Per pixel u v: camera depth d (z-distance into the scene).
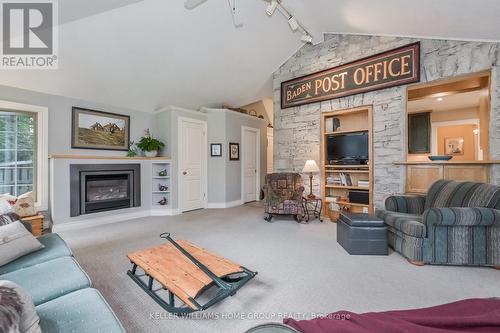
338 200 4.09
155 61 3.79
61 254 1.67
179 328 1.42
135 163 4.38
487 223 2.11
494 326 1.16
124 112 4.52
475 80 3.12
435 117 4.04
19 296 0.87
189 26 3.36
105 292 1.80
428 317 1.27
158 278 1.52
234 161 5.68
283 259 2.42
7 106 3.20
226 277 1.87
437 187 2.81
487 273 2.11
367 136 3.85
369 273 2.11
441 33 3.00
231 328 1.42
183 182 4.88
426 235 2.26
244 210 5.07
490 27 2.55
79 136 3.91
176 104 5.01
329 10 3.34
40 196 3.50
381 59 3.59
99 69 3.56
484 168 2.82
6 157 3.30
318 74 4.29
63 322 0.96
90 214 3.81
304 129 4.52
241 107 6.59
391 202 2.98
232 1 3.16
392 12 2.91
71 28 2.89
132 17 2.99
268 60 4.58
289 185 4.45
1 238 1.55
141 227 3.67
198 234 3.29
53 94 3.61
